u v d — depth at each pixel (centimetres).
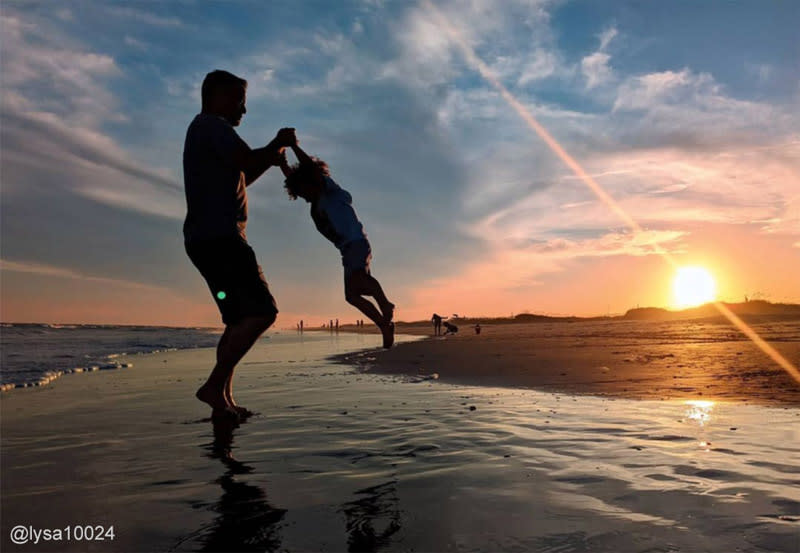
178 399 589
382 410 474
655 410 446
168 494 251
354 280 444
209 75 495
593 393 554
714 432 357
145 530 209
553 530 198
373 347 1894
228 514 224
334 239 460
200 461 311
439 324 3244
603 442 333
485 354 1141
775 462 283
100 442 367
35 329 4225
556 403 495
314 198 462
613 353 1040
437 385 661
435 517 215
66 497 249
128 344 2314
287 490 254
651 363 812
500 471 275
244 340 462
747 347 1070
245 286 464
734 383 586
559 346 1331
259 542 196
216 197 459
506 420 413
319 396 577
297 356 1418
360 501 236
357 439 358
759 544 182
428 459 303
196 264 471
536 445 329
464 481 260
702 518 206
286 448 338
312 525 210
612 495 235
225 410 460
